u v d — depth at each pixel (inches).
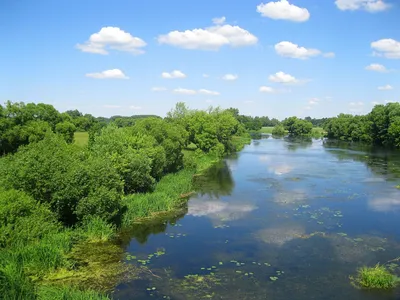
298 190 1626.5
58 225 967.6
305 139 5792.3
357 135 4761.3
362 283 724.7
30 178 987.3
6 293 572.1
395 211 1259.8
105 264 821.2
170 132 2025.1
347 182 1803.6
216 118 3870.6
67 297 621.0
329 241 970.1
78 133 4515.3
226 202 1418.6
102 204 1016.2
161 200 1325.0
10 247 796.6
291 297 675.4
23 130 2241.6
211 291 699.4
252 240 985.5
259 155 3193.9
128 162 1393.9
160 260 850.8
